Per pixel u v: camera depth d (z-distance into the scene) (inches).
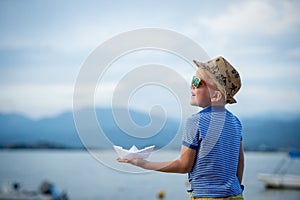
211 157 89.4
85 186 949.2
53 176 1166.3
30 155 2571.4
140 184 989.8
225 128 92.4
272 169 1266.0
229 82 95.0
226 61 96.9
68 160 2094.0
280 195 725.9
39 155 2578.7
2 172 1283.2
